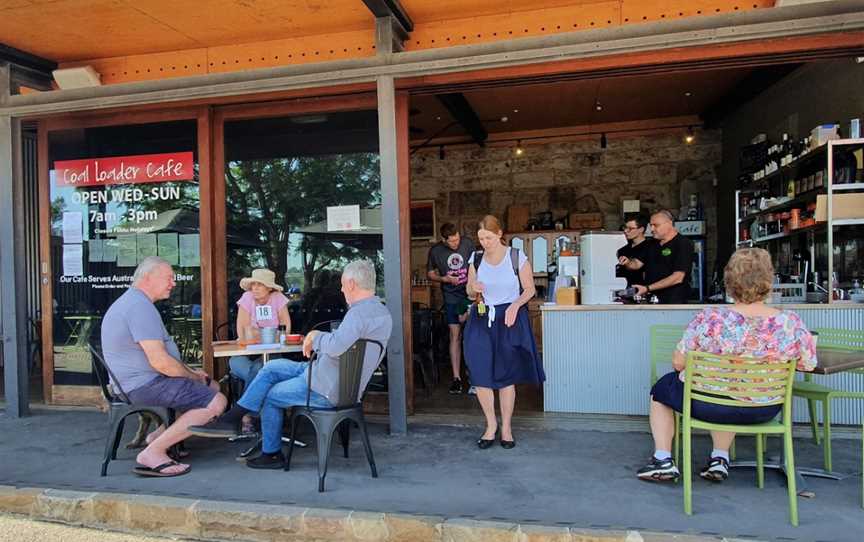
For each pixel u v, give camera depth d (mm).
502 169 9172
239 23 4500
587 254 4562
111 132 5266
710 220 8523
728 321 2832
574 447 3867
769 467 3289
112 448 3488
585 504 2914
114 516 3080
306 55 4812
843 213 4633
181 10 4242
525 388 5656
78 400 5293
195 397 3502
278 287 4395
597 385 4402
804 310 4055
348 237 4883
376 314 3369
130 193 5234
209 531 2955
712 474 3133
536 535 2619
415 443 4008
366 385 3414
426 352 6066
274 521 2871
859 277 5086
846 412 4070
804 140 5672
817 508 2844
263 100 4914
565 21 4344
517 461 3598
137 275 3590
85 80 5145
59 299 5367
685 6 4199
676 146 8578
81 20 4379
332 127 4898
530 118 8352
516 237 8742
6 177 4961
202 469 3547
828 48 3850
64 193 5371
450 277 5566
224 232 5086
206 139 5043
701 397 2863
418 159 9453
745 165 7195
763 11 3701
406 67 4160
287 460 3486
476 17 4492
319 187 4930
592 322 4402
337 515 2830
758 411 2803
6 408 4969
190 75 5047
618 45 3867
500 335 3824
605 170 8812
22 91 5477
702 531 2594
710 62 4078
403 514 2814
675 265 4660
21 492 3230
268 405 3475
